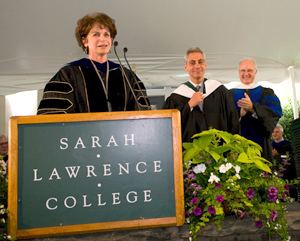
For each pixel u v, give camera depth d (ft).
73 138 4.65
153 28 15.07
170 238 4.88
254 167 5.61
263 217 5.24
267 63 18.13
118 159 4.68
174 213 4.66
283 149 16.56
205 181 5.43
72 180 4.58
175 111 4.84
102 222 4.54
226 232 5.07
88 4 13.14
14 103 24.77
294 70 18.45
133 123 4.77
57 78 7.16
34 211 4.47
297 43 16.47
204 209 5.06
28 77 18.51
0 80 18.51
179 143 4.77
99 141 4.68
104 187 4.60
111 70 7.65
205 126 10.18
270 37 15.99
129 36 15.64
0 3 12.82
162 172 4.72
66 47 16.01
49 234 4.44
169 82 19.57
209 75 19.20
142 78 19.31
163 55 17.29
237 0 13.39
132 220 4.58
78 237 4.73
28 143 4.58
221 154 5.58
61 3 13.01
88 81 7.33
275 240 5.10
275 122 10.90
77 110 7.12
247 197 5.26
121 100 7.42
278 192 5.54
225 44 16.56
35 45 15.74
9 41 15.30
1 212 4.50
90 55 7.69
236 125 10.31
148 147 4.75
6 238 4.43
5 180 5.98
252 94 12.44
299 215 5.40
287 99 24.63
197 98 9.96
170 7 13.69
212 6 13.70
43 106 6.79
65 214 4.50
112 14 13.99
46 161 4.57
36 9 13.24
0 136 15.35
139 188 4.66
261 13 14.19
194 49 11.23
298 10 13.96
